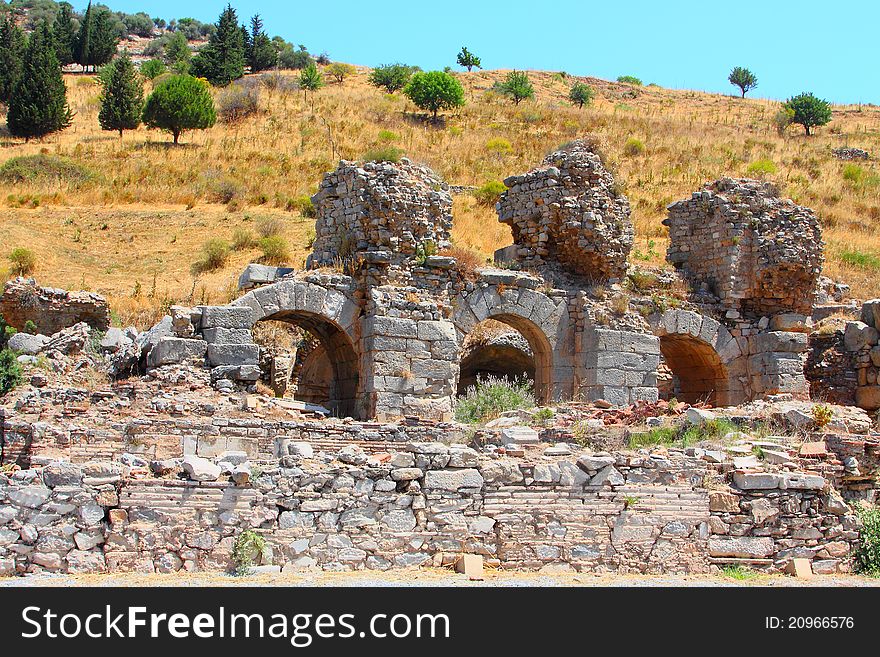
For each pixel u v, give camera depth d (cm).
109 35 12875
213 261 4525
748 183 3422
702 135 8569
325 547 1312
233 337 2614
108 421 2195
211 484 1279
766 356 3253
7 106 9288
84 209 5369
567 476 1452
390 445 2269
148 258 4688
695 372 3491
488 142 7475
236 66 10938
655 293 3241
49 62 7975
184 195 5641
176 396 2400
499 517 1406
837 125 10019
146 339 2716
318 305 2764
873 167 7738
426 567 1348
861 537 1580
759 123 9869
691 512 1502
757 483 1543
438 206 2969
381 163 2909
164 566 1236
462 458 1412
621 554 1450
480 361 3941
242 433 2202
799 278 3366
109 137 7419
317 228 3073
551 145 7612
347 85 11031
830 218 6000
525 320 3080
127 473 1277
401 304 2789
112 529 1230
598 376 3011
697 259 3469
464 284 2947
